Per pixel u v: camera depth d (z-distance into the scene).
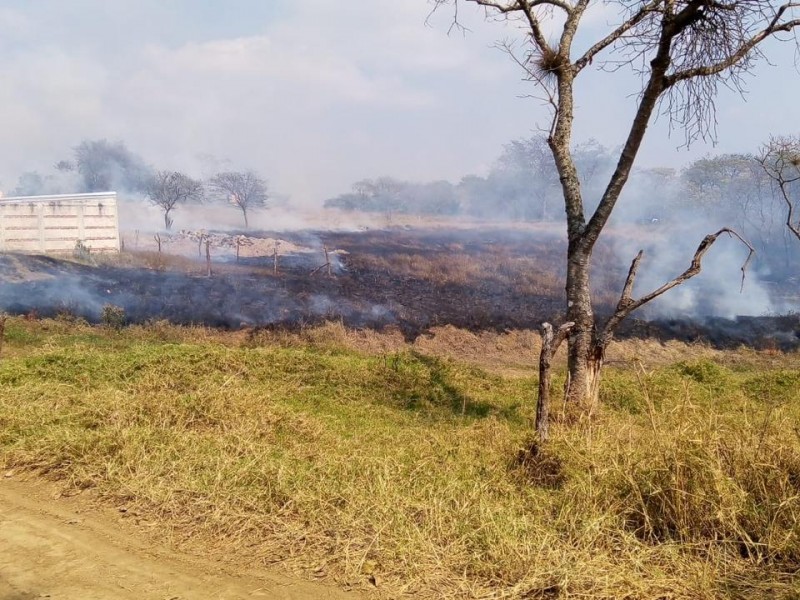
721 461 4.40
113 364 8.50
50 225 21.72
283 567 3.80
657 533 4.12
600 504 4.38
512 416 7.99
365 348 14.33
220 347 9.77
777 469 4.33
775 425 5.23
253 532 4.17
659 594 3.47
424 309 17.47
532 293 20.09
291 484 4.71
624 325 17.61
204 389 7.27
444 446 5.97
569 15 8.45
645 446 4.87
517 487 4.99
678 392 8.67
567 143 8.43
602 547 3.90
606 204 7.98
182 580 3.68
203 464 5.06
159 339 13.38
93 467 5.11
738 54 7.83
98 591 3.57
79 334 13.07
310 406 7.85
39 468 5.26
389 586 3.59
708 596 3.43
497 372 13.05
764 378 10.07
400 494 4.55
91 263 19.92
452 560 3.78
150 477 4.86
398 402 8.49
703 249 7.74
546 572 3.57
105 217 22.39
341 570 3.76
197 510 4.43
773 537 3.87
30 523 4.39
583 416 6.78
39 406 6.50
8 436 5.79
